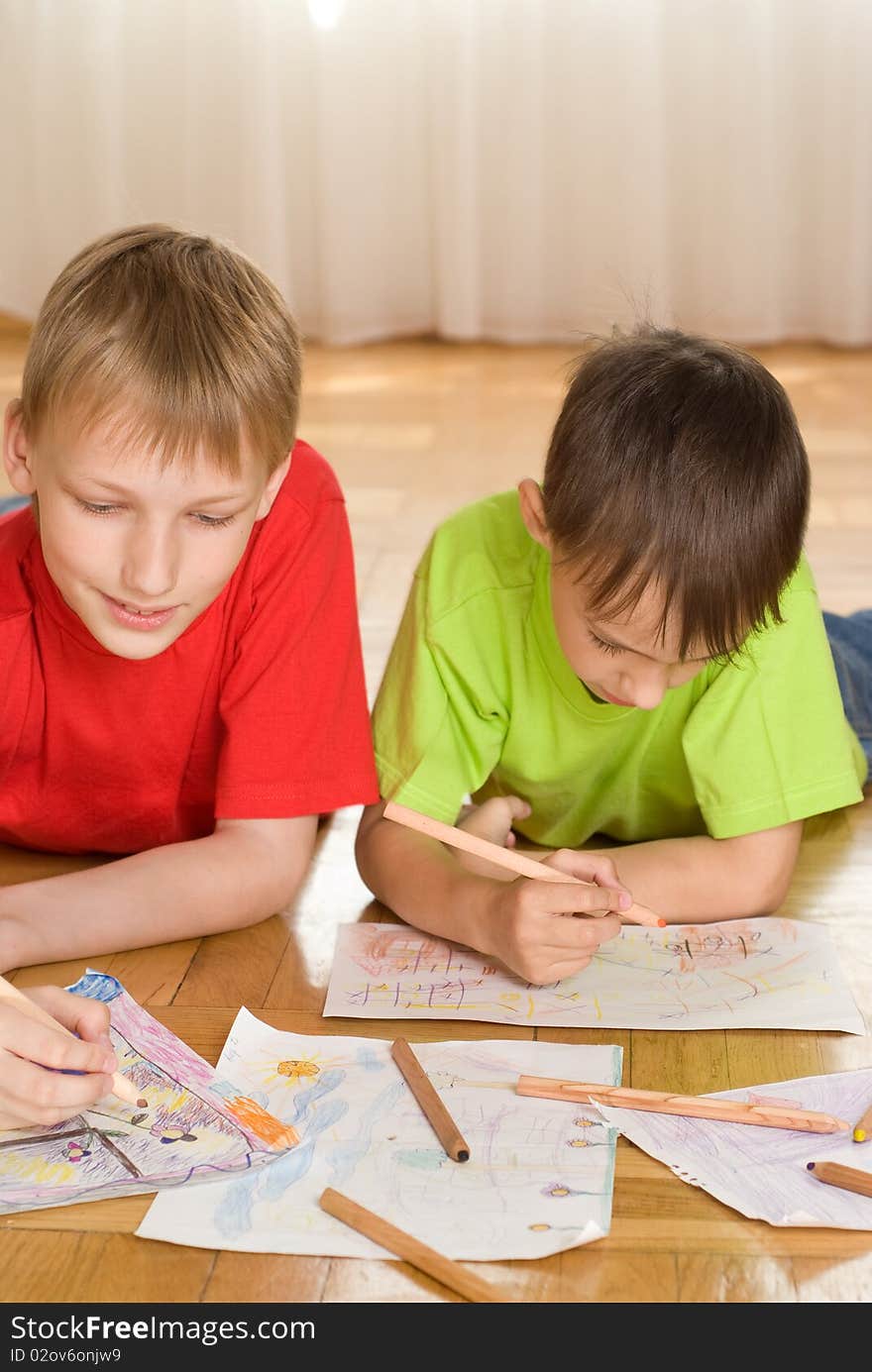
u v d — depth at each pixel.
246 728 1.00
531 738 1.05
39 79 3.33
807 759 1.00
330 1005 0.90
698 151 3.31
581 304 3.45
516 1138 0.76
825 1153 0.75
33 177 3.40
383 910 1.04
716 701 0.99
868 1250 0.69
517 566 1.03
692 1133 0.77
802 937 0.97
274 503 1.01
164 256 0.86
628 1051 0.85
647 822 1.14
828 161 3.30
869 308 3.36
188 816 1.08
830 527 2.04
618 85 3.28
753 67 3.23
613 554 0.83
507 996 0.91
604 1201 0.71
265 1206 0.71
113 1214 0.71
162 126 3.37
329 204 3.39
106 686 1.00
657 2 3.22
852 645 1.43
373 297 3.51
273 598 1.00
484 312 3.52
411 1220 0.70
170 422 0.81
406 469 2.43
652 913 0.88
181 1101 0.79
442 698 1.03
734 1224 0.71
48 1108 0.72
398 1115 0.78
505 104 3.34
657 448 0.84
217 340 0.83
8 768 1.05
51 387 0.82
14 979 0.92
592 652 0.87
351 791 1.01
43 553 0.94
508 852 0.90
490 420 2.77
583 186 3.36
